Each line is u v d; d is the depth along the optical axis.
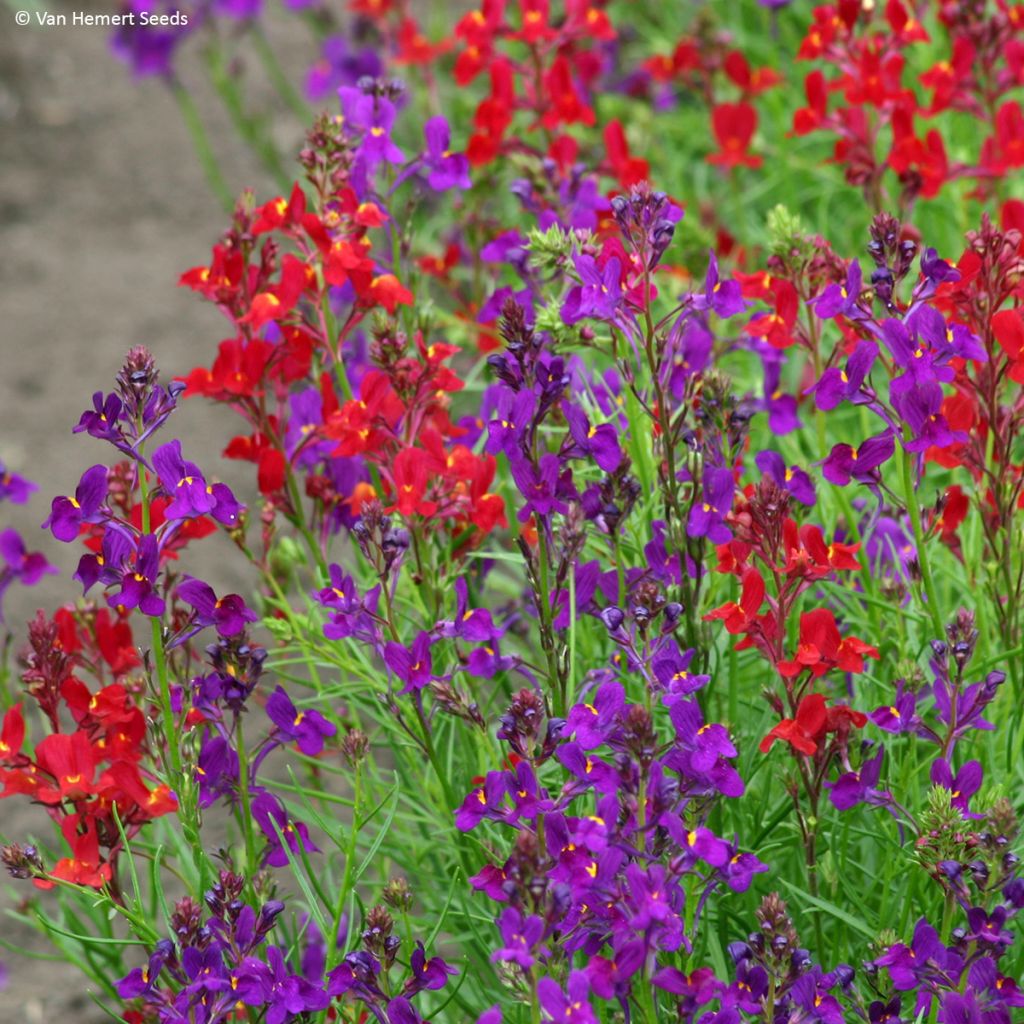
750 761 6.67
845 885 6.20
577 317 5.79
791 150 12.94
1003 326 5.95
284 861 6.14
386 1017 5.29
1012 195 11.25
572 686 6.07
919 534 5.97
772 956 4.95
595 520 6.17
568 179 8.08
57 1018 8.83
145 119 18.22
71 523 5.30
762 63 14.06
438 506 6.50
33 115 18.30
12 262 16.11
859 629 7.09
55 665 5.96
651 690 5.27
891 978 5.41
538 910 4.63
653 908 4.67
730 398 6.27
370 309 7.02
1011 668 6.47
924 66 12.25
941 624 6.18
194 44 19.22
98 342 14.85
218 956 5.25
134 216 16.72
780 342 6.86
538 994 4.52
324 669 9.86
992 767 6.57
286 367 7.24
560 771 6.48
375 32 14.10
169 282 15.67
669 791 4.85
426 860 7.80
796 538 5.58
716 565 6.80
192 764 5.79
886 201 10.16
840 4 8.64
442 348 6.69
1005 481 6.37
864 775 5.57
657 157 12.84
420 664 6.01
